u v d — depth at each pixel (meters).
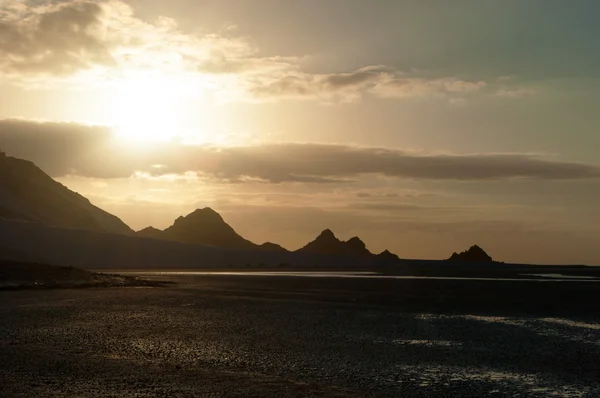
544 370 25.45
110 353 27.86
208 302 54.25
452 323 40.72
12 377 22.28
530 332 36.62
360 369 25.20
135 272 138.88
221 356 27.61
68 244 165.50
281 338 33.06
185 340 31.94
